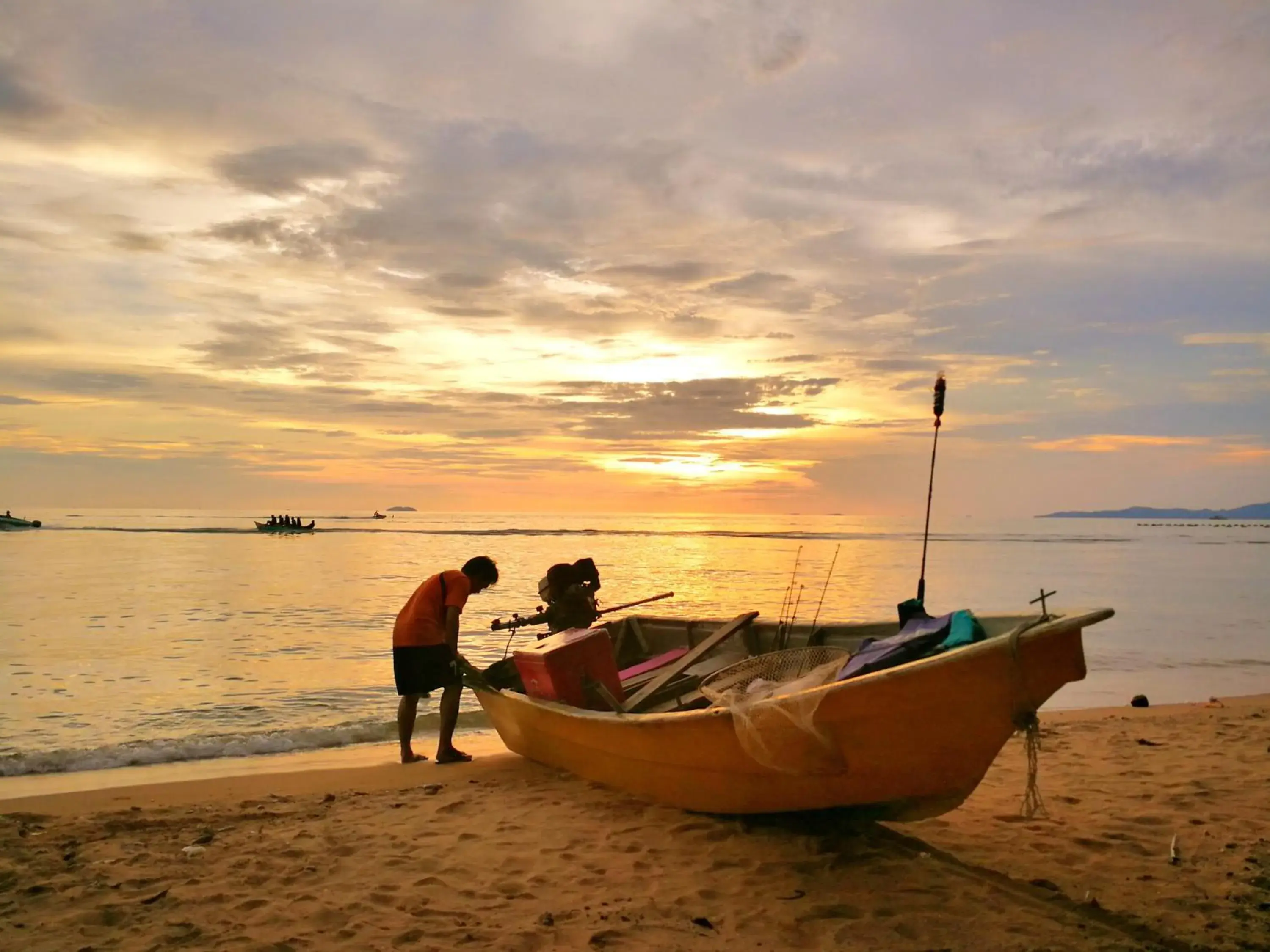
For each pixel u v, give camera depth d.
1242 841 5.18
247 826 5.55
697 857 4.94
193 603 21.50
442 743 7.47
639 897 4.36
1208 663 14.30
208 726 9.37
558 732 6.54
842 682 4.37
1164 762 7.18
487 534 84.25
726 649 7.98
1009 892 4.40
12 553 42.88
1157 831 5.39
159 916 4.11
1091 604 24.20
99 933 3.92
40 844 5.14
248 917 4.10
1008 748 7.68
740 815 5.48
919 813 4.74
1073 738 8.11
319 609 20.42
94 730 9.13
